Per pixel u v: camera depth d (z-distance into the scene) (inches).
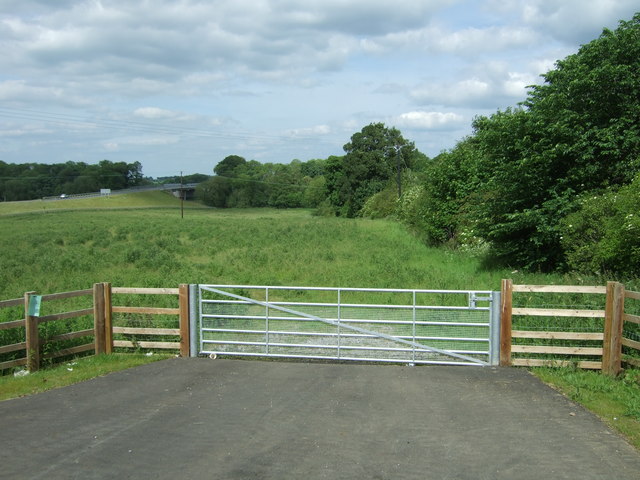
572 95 718.5
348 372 348.5
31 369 354.9
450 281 697.6
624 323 350.3
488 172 855.1
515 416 256.1
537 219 700.0
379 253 1074.1
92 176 5265.8
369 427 240.8
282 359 393.4
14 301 351.6
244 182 4943.4
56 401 283.3
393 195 2674.7
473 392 298.4
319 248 1190.3
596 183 693.3
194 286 398.6
